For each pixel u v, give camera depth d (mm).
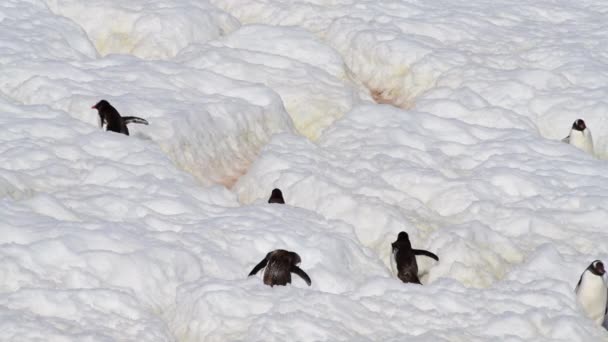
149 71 34625
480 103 36875
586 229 26406
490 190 28656
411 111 34969
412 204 27281
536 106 37031
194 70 35531
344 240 23078
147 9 41188
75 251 19656
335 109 35656
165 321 19016
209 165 30062
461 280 23062
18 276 18547
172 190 24859
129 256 19906
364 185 28016
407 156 30938
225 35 42531
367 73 41750
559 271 23203
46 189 24000
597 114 35719
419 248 24859
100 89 31938
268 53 39000
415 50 41250
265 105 33844
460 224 25391
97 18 40438
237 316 18281
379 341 17875
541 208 27656
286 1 48188
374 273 22562
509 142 32656
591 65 40188
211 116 31344
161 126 29125
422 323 18922
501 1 51312
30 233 20016
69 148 26562
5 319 16672
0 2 39125
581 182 29547
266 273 19797
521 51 42875
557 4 51281
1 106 29266
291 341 17250
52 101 30672
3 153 25438
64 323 17234
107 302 18375
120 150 27109
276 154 29953
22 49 34688
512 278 22906
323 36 44844
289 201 27328
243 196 28750
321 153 30938
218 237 22094
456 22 45781
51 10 40438
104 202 23234
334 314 18516
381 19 45312
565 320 18969
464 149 32250
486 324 19031
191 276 20359
